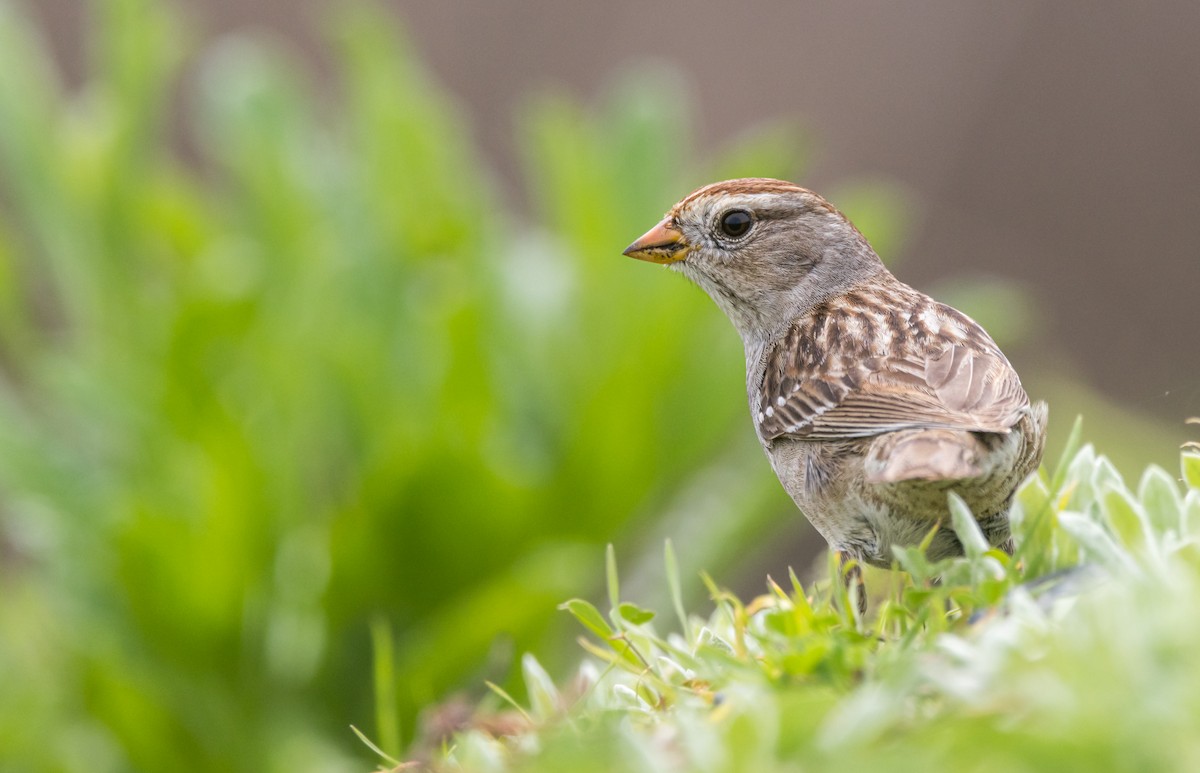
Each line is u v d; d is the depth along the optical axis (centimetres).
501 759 541
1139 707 401
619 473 1130
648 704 573
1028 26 2389
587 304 1152
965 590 539
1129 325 2327
